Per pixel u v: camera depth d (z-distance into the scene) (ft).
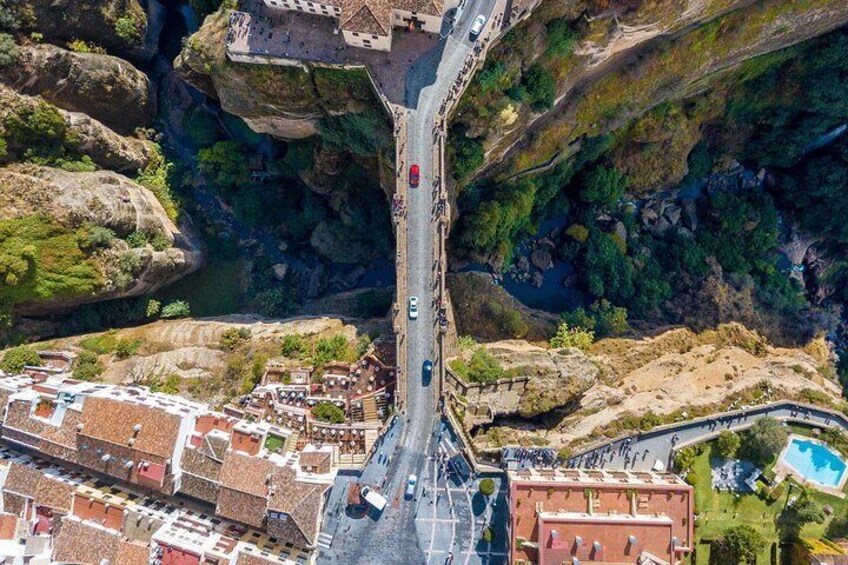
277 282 259.19
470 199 231.91
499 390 213.66
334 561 190.90
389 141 206.18
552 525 175.01
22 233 201.26
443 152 195.42
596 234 260.01
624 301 259.19
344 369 210.79
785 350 261.44
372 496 190.19
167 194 253.24
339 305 249.34
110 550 177.58
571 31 193.77
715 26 214.90
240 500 178.81
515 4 182.19
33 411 189.26
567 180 256.93
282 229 260.83
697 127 260.83
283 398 206.39
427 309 200.75
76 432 186.70
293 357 216.54
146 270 224.94
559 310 262.88
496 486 194.49
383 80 195.11
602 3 185.68
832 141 264.93
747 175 281.95
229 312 253.65
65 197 208.03
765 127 263.70
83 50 230.07
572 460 199.93
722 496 196.75
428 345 199.93
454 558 191.93
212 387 213.87
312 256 263.49
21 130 208.33
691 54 221.05
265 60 196.24
